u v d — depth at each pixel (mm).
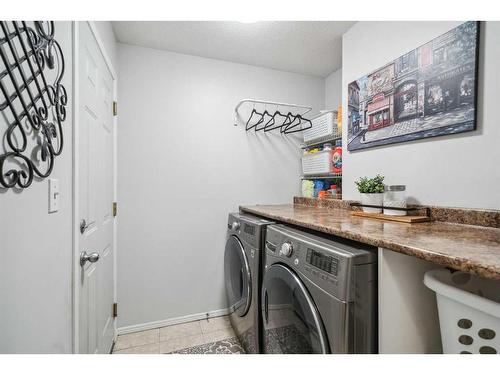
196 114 2160
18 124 559
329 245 894
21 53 615
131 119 1963
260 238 1438
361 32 1674
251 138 2352
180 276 2104
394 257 780
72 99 953
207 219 2191
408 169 1356
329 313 804
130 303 1954
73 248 949
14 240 587
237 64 2303
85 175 1127
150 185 2016
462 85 1088
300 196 2469
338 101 2445
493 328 589
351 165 1775
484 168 1033
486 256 584
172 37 1891
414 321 794
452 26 1128
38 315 698
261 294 1423
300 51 2113
